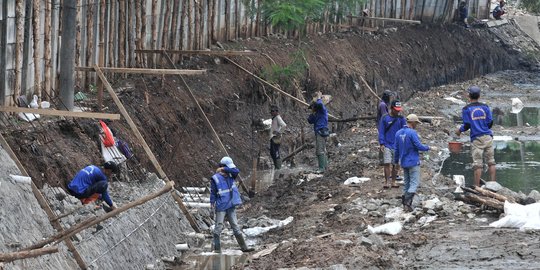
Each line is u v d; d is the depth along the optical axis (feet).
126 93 100.07
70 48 86.33
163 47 116.26
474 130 83.25
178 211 84.07
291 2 131.44
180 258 75.87
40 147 76.79
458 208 76.13
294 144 127.24
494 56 241.35
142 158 91.81
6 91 80.48
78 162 79.56
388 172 86.33
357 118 115.44
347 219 76.48
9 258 47.42
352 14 183.83
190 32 123.95
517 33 262.67
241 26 145.79
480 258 62.75
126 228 71.67
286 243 71.26
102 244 66.95
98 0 99.19
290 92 139.13
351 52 174.19
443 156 119.96
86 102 92.79
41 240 61.36
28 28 84.43
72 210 69.21
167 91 107.55
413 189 76.28
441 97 186.19
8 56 80.59
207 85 118.21
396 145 77.10
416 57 203.72
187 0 122.11
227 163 76.79
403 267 62.13
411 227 72.59
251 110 126.41
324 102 110.93
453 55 222.69
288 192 96.27
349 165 104.01
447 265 61.77
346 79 162.81
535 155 125.49
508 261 61.87
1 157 66.23
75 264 62.08
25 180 65.00
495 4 291.99
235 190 76.79
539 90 209.87
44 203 63.72
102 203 74.74
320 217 80.43
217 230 76.48
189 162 101.45
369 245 66.18
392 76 186.50
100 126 87.56
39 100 85.51
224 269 72.08
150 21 113.09
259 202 94.73
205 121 101.30
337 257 63.87
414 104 168.55
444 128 140.77
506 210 72.02
